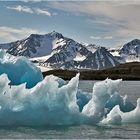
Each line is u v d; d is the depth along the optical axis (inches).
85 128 969.5
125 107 1147.3
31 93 1005.8
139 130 954.7
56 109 1011.9
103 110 1067.3
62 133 901.8
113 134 902.4
